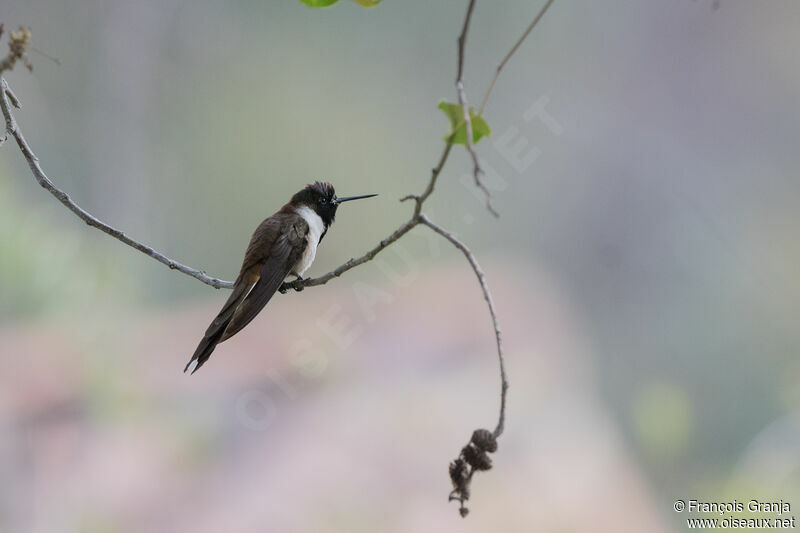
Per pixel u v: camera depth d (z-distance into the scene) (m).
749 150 20.39
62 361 12.09
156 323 14.74
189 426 11.97
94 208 19.25
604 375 15.66
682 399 15.47
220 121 20.34
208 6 20.61
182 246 19.52
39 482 11.11
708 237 18.72
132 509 11.01
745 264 18.39
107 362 12.45
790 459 11.84
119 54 20.09
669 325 17.36
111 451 11.65
